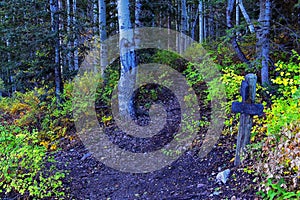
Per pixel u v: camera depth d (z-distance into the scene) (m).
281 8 8.10
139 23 9.98
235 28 6.39
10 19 9.61
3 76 14.56
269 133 3.67
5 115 10.59
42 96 9.17
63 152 6.82
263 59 6.07
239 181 3.87
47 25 8.62
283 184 3.09
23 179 4.66
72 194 4.57
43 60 8.69
